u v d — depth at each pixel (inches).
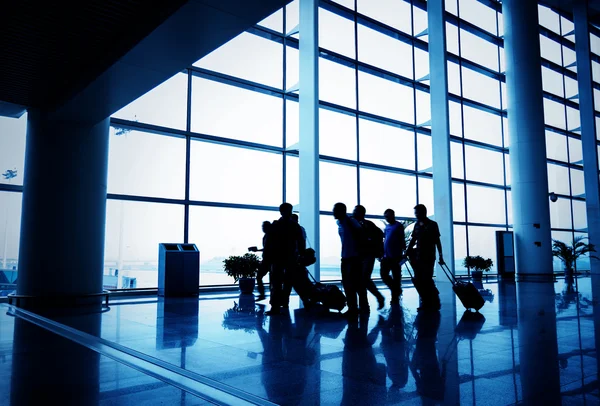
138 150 522.6
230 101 506.9
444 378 132.7
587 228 865.5
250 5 199.8
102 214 362.6
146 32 221.5
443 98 601.0
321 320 255.4
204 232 478.3
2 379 132.2
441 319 257.1
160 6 213.8
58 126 344.2
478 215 749.3
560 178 911.7
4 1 208.4
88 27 234.4
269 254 287.6
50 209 337.7
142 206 431.5
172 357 161.3
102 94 290.4
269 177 527.5
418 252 307.6
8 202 397.4
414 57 672.4
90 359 159.0
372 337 200.5
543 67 908.0
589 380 130.0
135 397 115.6
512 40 677.3
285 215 295.0
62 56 266.7
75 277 341.1
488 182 769.6
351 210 589.6
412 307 319.9
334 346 180.7
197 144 478.0
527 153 657.6
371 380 130.6
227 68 499.5
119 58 244.1
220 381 129.6
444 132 596.1
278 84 533.3
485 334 207.0
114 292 408.2
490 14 809.5
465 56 757.9
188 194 462.6
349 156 592.7
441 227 589.3
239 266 445.7
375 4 639.8
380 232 308.8
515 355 163.3
